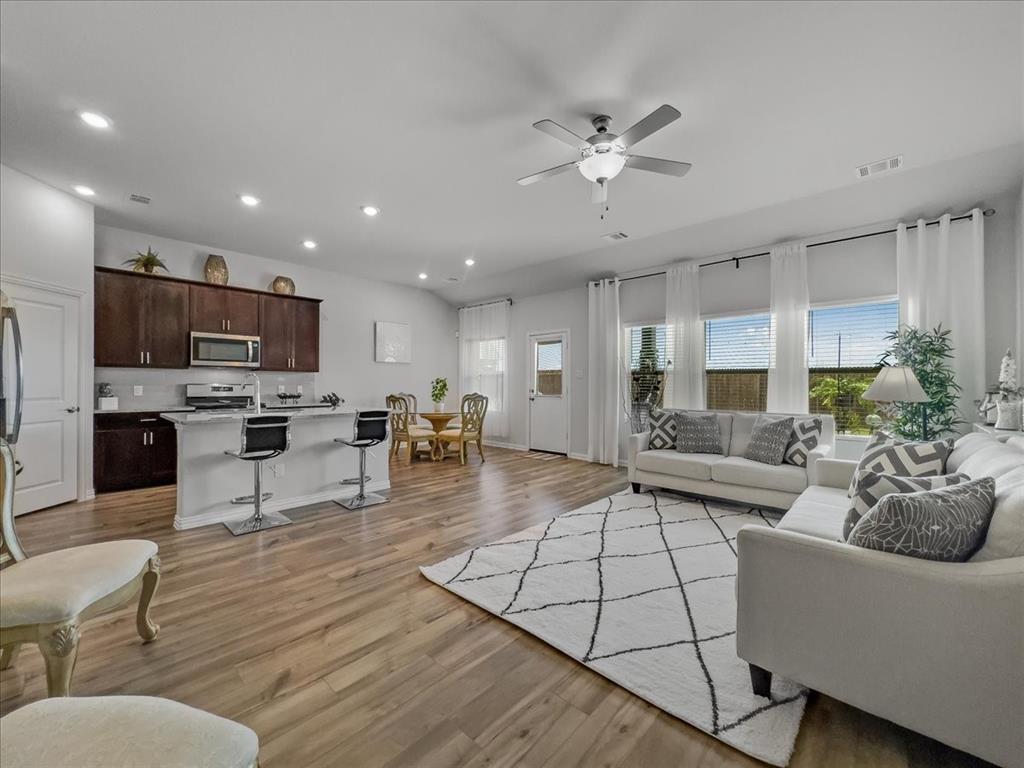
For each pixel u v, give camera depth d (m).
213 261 5.19
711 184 3.55
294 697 1.60
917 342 3.63
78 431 3.97
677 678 1.70
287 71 2.27
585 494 4.44
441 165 3.26
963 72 2.24
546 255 5.58
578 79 2.32
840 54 2.13
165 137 2.88
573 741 1.42
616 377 6.01
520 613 2.16
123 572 1.67
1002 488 1.46
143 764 0.80
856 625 1.37
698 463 3.99
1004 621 1.18
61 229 3.73
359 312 6.79
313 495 4.10
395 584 2.49
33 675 1.72
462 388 8.12
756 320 5.00
